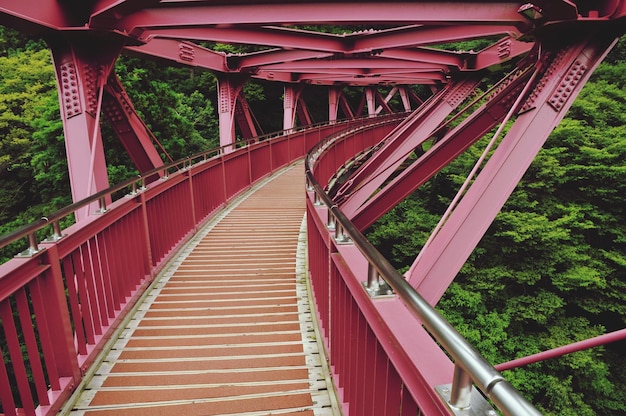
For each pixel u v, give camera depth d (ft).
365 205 19.17
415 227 46.44
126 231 12.25
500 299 37.32
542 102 14.71
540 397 32.60
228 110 36.06
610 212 39.50
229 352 10.20
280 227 21.94
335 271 8.14
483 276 36.52
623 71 51.78
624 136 39.73
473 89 32.81
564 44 14.85
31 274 7.27
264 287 14.16
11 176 53.11
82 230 9.28
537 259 36.83
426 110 32.01
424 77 45.16
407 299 3.65
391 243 49.55
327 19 15.55
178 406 8.22
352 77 51.85
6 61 51.47
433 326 3.08
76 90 15.17
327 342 9.70
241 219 23.61
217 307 12.66
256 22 15.72
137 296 12.82
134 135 20.30
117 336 10.87
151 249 14.80
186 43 28.58
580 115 44.55
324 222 9.45
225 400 8.39
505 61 28.14
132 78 41.78
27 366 31.83
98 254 10.21
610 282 36.76
